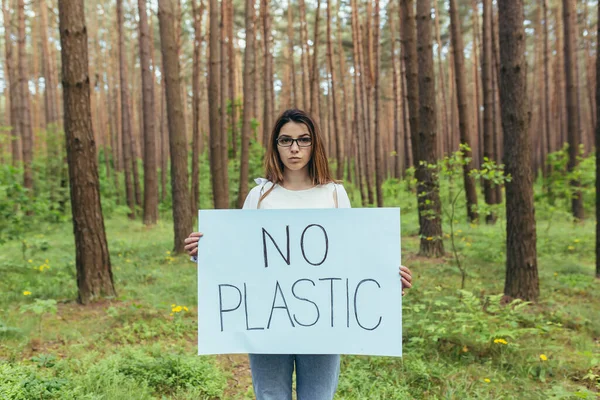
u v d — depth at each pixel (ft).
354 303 6.02
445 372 11.17
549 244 28.66
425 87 26.11
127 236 38.47
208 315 6.07
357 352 5.96
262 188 6.44
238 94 85.61
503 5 17.11
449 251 27.73
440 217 26.48
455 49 38.60
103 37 91.30
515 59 16.90
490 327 12.44
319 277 6.07
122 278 21.17
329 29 55.67
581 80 92.32
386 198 58.70
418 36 26.17
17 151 58.80
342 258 6.06
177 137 28.76
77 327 14.19
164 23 28.55
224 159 37.88
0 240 23.44
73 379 10.12
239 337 6.05
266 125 45.78
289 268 6.09
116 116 79.36
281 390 6.22
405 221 42.96
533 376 11.13
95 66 91.09
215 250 6.13
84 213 17.11
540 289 18.63
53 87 64.75
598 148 21.06
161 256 27.61
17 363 10.66
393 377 10.85
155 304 16.62
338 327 6.01
